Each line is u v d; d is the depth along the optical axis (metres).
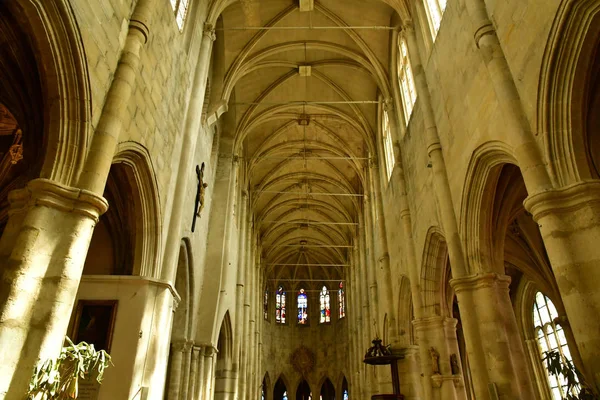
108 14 7.52
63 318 5.86
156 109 9.80
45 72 6.48
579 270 6.35
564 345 18.39
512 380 9.02
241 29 16.75
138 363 8.44
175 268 10.65
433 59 13.03
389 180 19.67
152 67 9.49
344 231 35.12
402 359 17.47
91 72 6.88
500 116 8.69
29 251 5.79
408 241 15.46
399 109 17.75
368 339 25.73
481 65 9.55
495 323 9.56
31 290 5.70
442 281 14.03
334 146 26.64
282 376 40.91
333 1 17.94
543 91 7.25
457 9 10.99
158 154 9.98
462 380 12.88
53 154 6.49
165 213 10.48
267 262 39.84
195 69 13.41
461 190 10.77
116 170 9.42
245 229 26.22
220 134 21.81
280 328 42.72
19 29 6.99
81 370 5.54
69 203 6.32
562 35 6.86
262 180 29.56
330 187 31.36
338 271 42.06
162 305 9.28
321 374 41.06
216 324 17.45
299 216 35.59
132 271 9.54
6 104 8.57
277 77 21.88
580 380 5.66
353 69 21.22
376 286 23.42
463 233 10.73
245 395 25.20
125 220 10.44
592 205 6.52
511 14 8.31
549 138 7.18
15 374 5.33
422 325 13.73
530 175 7.27
